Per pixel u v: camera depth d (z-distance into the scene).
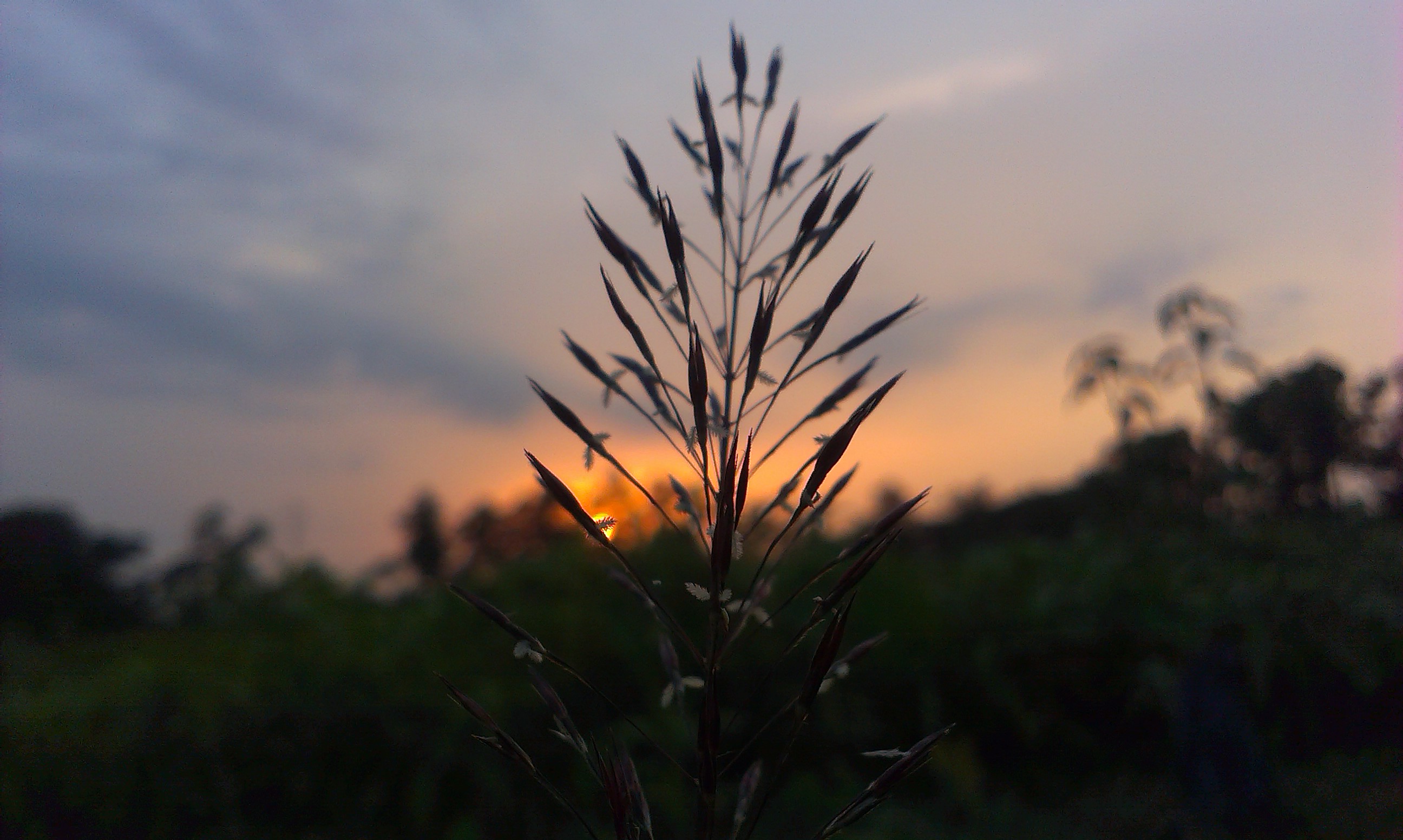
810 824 3.47
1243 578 5.04
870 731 4.14
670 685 1.05
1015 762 4.56
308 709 3.44
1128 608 4.79
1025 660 4.68
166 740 3.35
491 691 3.46
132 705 3.40
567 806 1.08
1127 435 5.30
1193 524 5.35
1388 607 4.78
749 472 0.93
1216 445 5.40
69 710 3.38
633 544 4.09
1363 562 5.17
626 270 1.12
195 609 4.30
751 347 1.03
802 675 3.96
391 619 4.16
